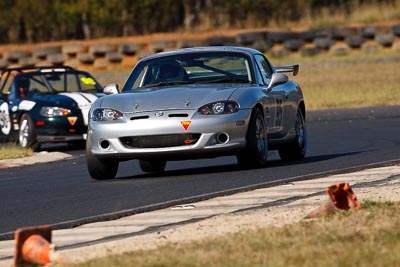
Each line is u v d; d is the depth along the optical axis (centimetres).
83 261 2205
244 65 4119
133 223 2844
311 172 3778
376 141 5191
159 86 4059
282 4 15862
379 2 16025
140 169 4403
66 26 15875
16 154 5422
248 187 3359
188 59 4162
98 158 3850
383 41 13862
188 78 4078
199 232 2564
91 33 15788
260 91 3950
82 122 5991
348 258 1981
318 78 10931
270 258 2027
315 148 5053
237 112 3753
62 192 3666
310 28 15212
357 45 13925
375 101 8125
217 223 2684
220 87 3919
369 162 4091
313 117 7269
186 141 3700
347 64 12562
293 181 3519
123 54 13925
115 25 15700
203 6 16888
